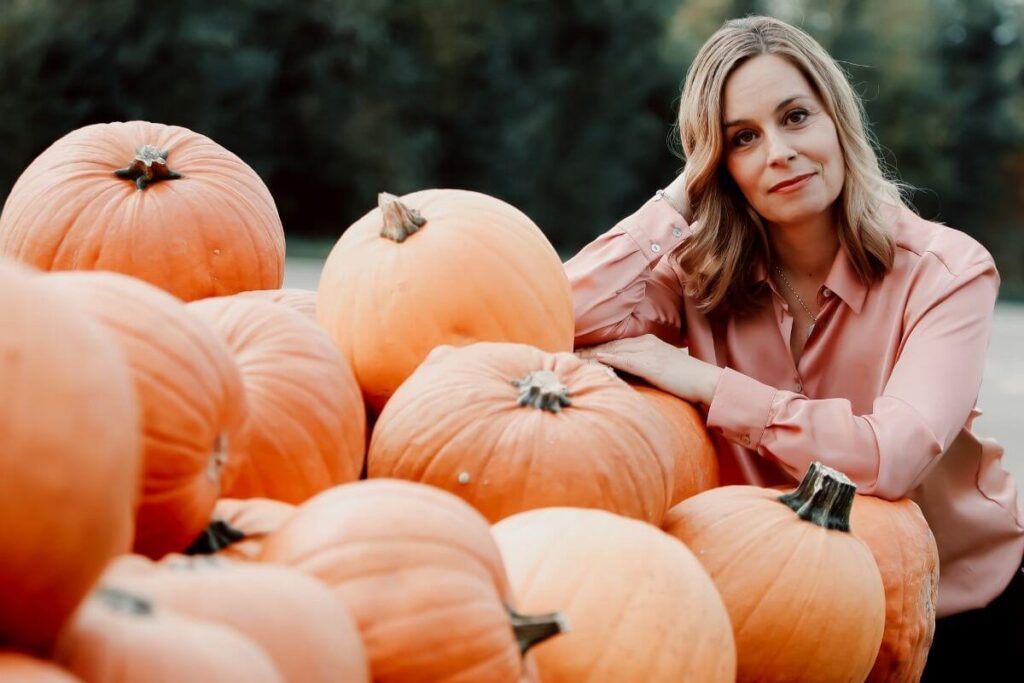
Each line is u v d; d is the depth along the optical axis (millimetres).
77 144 2318
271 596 1183
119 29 20266
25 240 2211
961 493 2660
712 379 2533
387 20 24109
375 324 2176
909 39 32781
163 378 1428
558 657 1529
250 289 2309
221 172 2344
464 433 1826
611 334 2721
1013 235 34438
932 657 2732
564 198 25906
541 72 26016
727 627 1618
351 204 22938
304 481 1800
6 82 19656
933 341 2533
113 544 956
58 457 902
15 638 914
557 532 1630
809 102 2637
